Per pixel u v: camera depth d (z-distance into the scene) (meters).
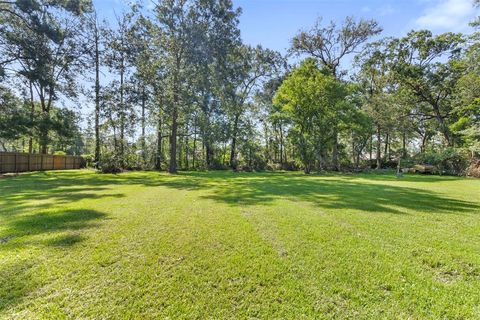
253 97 27.83
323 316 1.99
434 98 23.72
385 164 26.88
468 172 16.95
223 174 17.55
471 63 17.56
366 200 6.57
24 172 16.66
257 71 26.53
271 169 25.27
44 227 3.99
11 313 1.97
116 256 2.96
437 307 2.10
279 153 29.64
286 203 6.14
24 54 14.70
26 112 16.30
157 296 2.22
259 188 9.08
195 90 18.83
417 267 2.78
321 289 2.35
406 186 9.92
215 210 5.31
